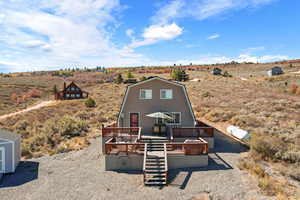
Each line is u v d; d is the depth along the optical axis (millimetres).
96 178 12875
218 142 18266
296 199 9266
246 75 89250
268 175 11727
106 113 34594
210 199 9836
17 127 26500
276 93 42250
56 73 156625
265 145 14734
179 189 11023
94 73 156000
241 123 22078
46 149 18516
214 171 12805
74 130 23188
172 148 14836
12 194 11289
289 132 17969
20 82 101750
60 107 44500
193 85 57062
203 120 26312
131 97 19844
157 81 19734
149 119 19766
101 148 18516
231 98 37469
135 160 14000
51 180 12828
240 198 9750
